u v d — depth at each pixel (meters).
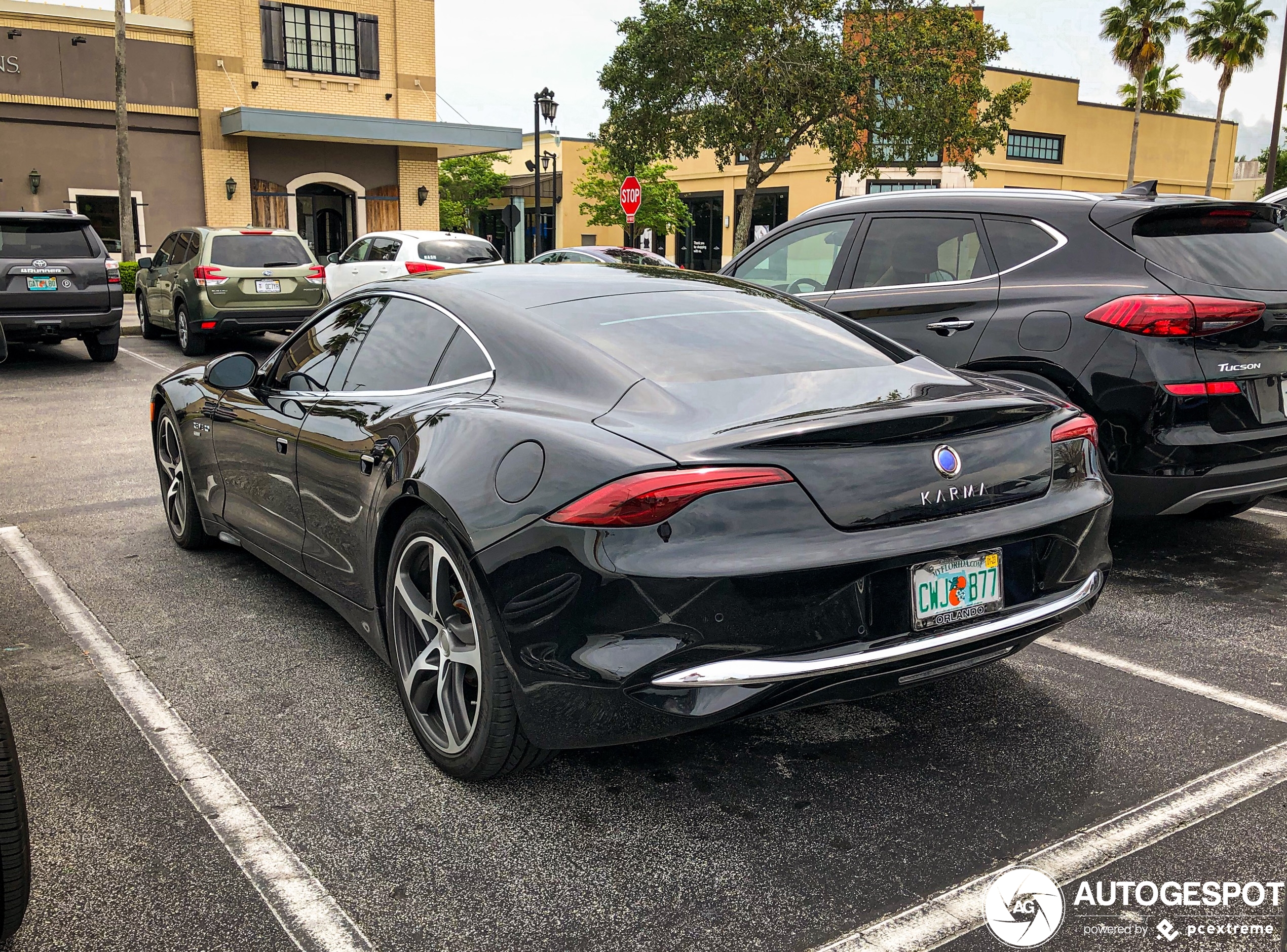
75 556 4.89
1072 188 37.28
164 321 14.62
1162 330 4.22
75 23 23.47
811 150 34.72
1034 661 3.67
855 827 2.58
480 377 3.00
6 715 1.95
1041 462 2.75
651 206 33.78
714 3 21.92
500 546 2.47
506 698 2.56
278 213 26.59
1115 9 44.84
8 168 23.14
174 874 2.36
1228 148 44.09
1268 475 4.36
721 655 2.32
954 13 23.36
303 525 3.64
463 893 2.30
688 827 2.58
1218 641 3.86
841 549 2.38
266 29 25.83
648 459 2.34
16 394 10.11
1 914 1.95
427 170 28.52
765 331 3.17
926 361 3.23
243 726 3.14
